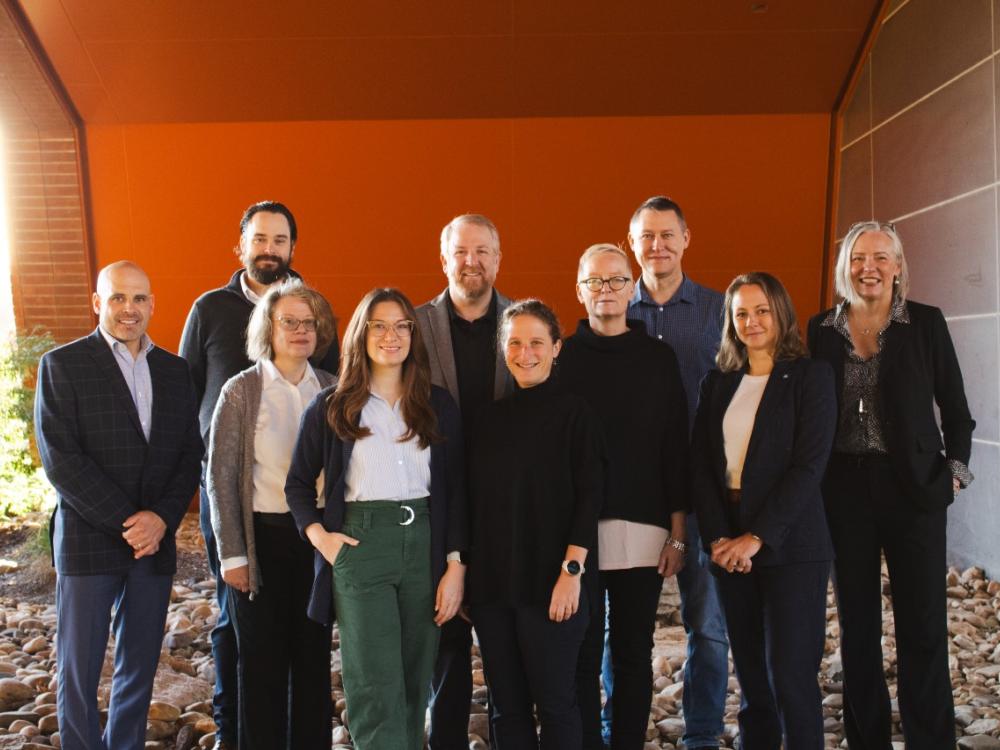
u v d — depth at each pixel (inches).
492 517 105.8
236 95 252.5
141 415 115.3
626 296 116.7
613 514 112.0
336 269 267.6
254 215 141.3
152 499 114.7
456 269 119.9
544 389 107.6
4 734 131.6
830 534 113.0
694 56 243.1
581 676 110.3
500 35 238.7
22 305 268.1
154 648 115.1
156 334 269.3
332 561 102.9
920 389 112.0
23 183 260.8
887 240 113.6
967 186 193.3
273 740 111.3
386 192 263.1
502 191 262.8
